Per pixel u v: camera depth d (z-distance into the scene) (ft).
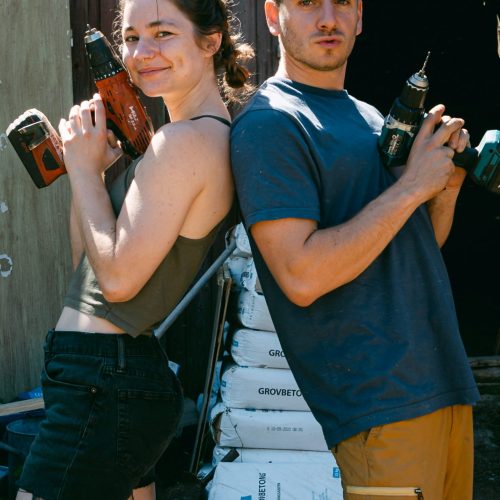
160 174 6.56
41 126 7.23
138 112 7.38
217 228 7.10
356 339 6.54
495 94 39.50
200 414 13.89
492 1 37.78
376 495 6.40
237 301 13.46
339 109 7.13
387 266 6.66
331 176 6.64
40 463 6.79
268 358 12.53
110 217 6.81
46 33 13.07
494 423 15.98
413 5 38.19
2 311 13.03
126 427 6.75
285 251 6.38
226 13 7.53
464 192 36.65
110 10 14.80
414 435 6.43
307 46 6.90
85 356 6.79
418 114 6.58
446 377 6.61
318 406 6.73
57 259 13.30
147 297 6.86
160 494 11.77
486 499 13.21
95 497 6.76
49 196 13.21
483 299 27.73
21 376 13.16
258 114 6.63
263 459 12.26
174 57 7.00
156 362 7.08
